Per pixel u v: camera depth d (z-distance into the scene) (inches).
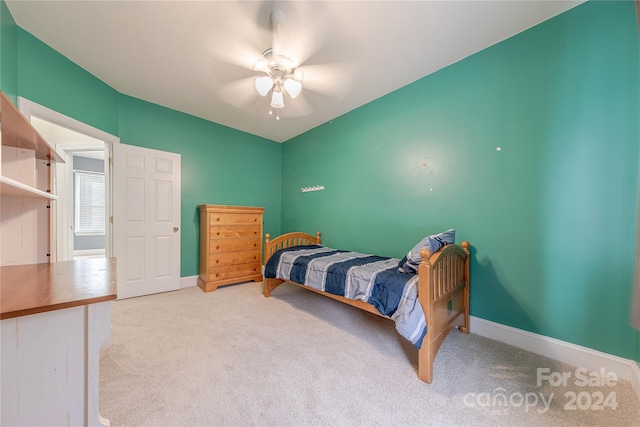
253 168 164.6
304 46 79.2
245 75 96.7
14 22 68.9
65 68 86.0
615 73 59.7
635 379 54.5
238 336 79.7
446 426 45.8
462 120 86.7
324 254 111.3
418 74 95.8
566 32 66.1
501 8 65.1
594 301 62.4
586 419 47.1
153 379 57.9
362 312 101.3
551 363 65.4
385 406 50.6
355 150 126.3
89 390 32.9
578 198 64.6
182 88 107.6
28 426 29.7
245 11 65.9
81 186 204.1
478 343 76.1
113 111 108.4
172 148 129.5
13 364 28.9
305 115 135.0
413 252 72.6
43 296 32.6
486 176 81.2
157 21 69.7
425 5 63.9
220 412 48.5
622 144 58.8
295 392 54.4
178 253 129.6
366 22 69.4
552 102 68.6
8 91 65.9
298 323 90.1
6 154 54.9
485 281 81.4
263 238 169.5
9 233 56.0
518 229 74.6
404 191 105.0
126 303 108.5
